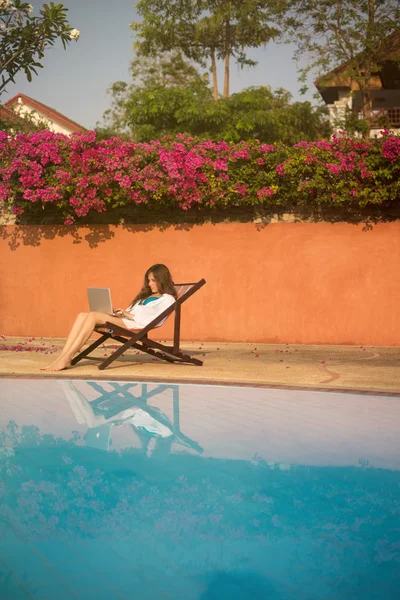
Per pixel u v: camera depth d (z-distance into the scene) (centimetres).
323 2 2403
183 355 764
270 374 704
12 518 265
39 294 1136
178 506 284
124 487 311
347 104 2486
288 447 395
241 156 1020
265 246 1073
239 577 211
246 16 3262
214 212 1090
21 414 482
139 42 3441
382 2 2392
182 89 3069
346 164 1002
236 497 298
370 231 1050
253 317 1079
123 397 565
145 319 742
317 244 1061
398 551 235
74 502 287
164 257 1100
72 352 725
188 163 1016
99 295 748
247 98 2977
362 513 277
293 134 3022
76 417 475
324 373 714
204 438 416
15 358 816
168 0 3378
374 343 1051
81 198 1062
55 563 221
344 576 212
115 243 1112
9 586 203
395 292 1045
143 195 1056
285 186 1045
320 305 1062
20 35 1017
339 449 392
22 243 1141
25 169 1057
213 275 1088
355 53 2433
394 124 2525
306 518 271
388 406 539
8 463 350
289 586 206
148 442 403
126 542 241
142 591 200
